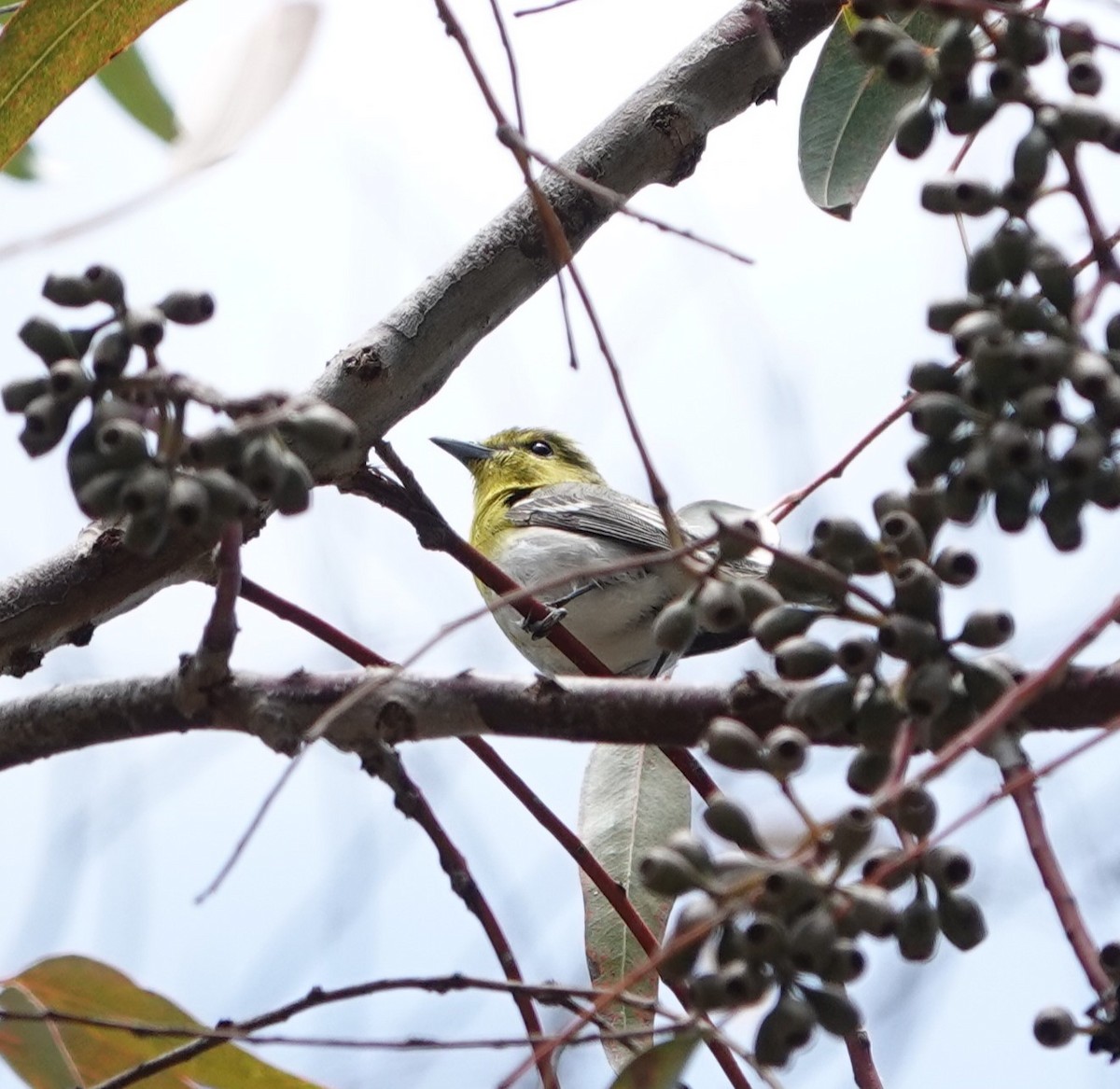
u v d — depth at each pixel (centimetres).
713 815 386
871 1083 483
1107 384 392
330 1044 486
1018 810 385
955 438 414
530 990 478
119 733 511
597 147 631
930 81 442
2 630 556
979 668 391
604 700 483
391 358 608
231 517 391
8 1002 593
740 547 411
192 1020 597
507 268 621
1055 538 404
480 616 422
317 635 565
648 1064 433
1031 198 417
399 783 561
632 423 450
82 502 395
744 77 645
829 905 365
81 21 614
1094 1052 374
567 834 577
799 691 429
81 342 404
